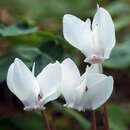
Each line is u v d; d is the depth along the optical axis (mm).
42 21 612
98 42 300
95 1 724
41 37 383
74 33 302
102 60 301
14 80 285
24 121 383
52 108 411
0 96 423
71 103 292
